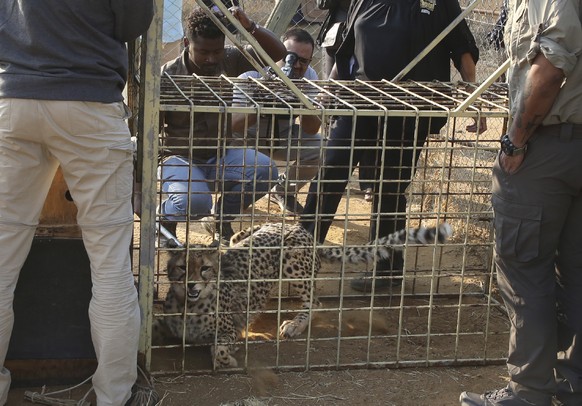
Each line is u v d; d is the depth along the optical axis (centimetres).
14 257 326
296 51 555
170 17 855
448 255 587
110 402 336
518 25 321
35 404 356
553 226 330
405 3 499
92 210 320
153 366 398
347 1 564
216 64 511
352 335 447
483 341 446
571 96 309
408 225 404
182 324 407
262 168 507
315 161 568
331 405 370
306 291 457
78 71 306
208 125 478
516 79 329
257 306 446
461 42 515
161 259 515
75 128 308
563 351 360
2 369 342
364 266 561
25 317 364
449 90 476
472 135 781
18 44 304
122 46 324
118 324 328
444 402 378
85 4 303
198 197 496
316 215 393
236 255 431
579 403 358
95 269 327
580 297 350
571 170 320
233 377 390
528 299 338
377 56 499
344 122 485
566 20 295
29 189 321
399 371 406
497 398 356
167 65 525
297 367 400
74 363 370
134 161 396
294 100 418
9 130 307
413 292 507
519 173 327
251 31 528
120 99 319
